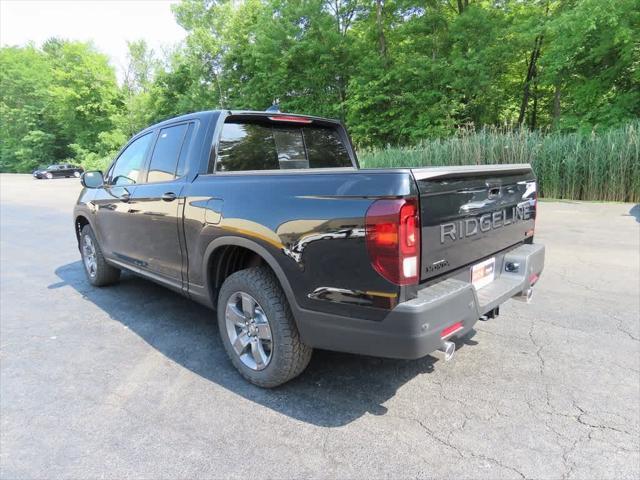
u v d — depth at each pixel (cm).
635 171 1002
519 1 1672
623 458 203
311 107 2164
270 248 246
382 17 2084
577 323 363
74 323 397
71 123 4388
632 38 1195
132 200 379
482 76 1633
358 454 211
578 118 1420
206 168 310
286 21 2138
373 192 204
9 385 286
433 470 198
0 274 585
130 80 4256
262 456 212
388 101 1908
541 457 205
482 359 305
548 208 971
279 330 253
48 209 1387
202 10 2761
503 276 294
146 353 333
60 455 215
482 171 255
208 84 2780
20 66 4931
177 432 233
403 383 278
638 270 508
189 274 320
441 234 222
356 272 210
